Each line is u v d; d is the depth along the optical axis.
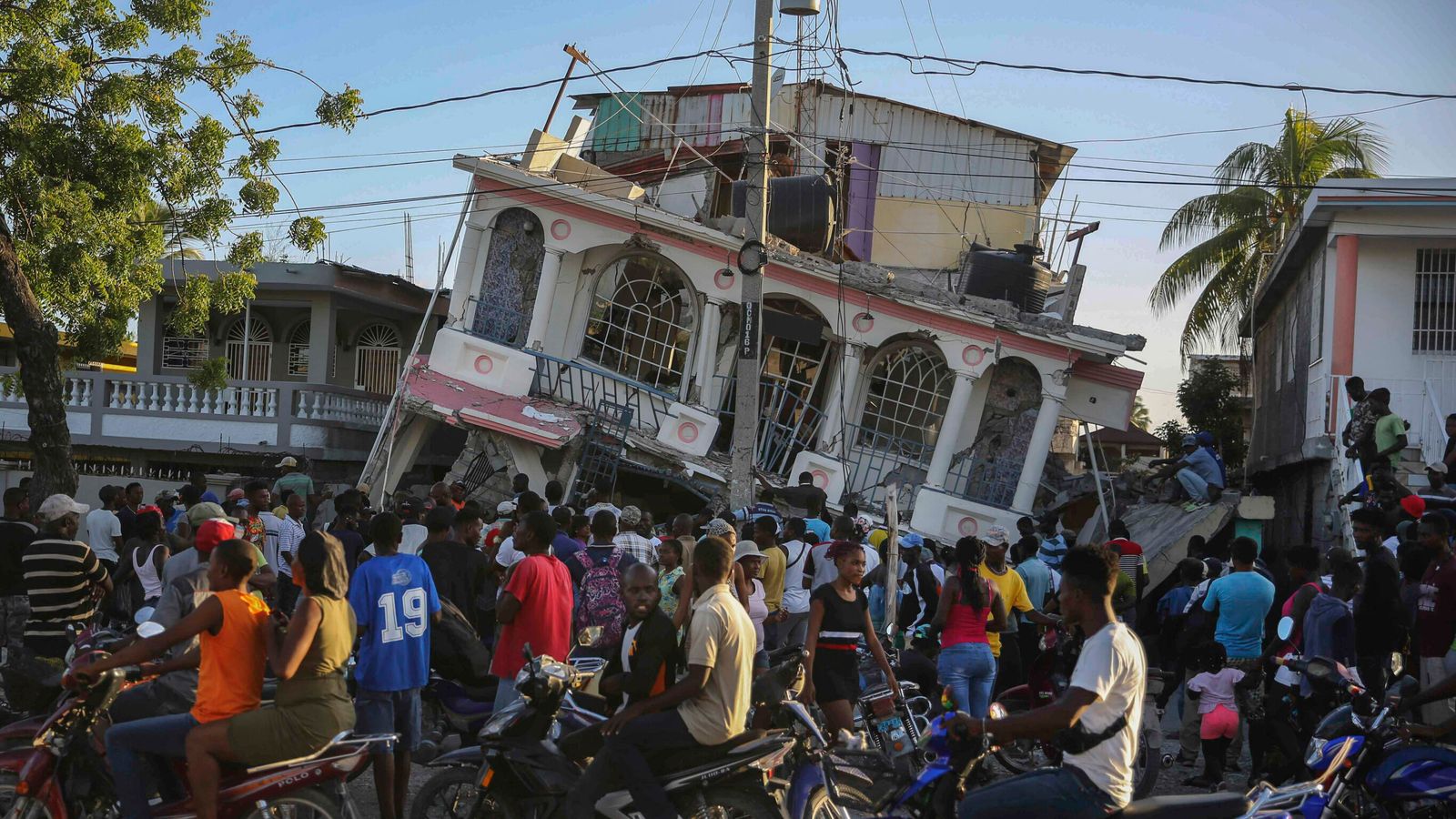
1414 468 15.12
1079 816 4.79
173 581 7.20
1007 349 19.70
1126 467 37.56
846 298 19.89
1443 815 6.03
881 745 7.97
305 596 5.88
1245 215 30.31
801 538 11.92
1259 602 9.61
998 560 9.82
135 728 5.87
